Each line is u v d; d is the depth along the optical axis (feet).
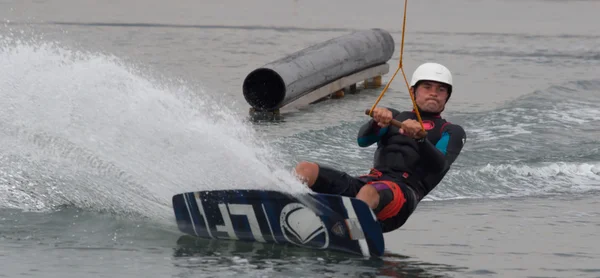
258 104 185.98
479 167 130.41
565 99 195.31
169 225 95.55
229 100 195.72
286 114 184.85
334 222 84.12
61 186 104.78
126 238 90.02
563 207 113.70
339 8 552.00
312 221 85.20
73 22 379.14
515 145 148.36
